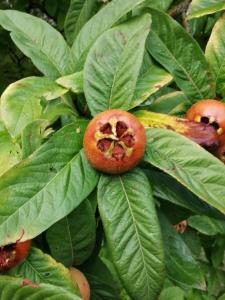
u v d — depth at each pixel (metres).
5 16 0.29
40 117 0.25
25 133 0.23
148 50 0.27
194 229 0.39
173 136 0.23
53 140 0.23
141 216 0.23
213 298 0.49
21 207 0.22
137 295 0.22
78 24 0.38
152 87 0.26
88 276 0.28
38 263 0.24
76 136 0.23
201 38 0.38
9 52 0.58
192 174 0.22
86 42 0.28
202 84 0.28
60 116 0.27
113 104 0.25
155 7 0.30
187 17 0.30
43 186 0.22
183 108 0.28
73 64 0.28
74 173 0.23
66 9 0.56
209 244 0.49
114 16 0.28
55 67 0.28
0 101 0.25
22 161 0.22
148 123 0.24
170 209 0.28
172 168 0.23
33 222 0.22
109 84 0.25
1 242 0.21
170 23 0.27
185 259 0.28
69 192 0.22
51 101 0.27
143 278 0.22
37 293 0.22
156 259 0.22
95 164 0.23
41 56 0.28
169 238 0.27
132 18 0.26
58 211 0.22
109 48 0.25
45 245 0.27
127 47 0.25
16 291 0.22
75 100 0.27
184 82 0.28
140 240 0.23
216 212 0.25
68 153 0.23
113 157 0.22
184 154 0.23
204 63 0.28
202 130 0.24
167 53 0.27
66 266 0.26
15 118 0.24
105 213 0.23
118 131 0.22
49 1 0.56
